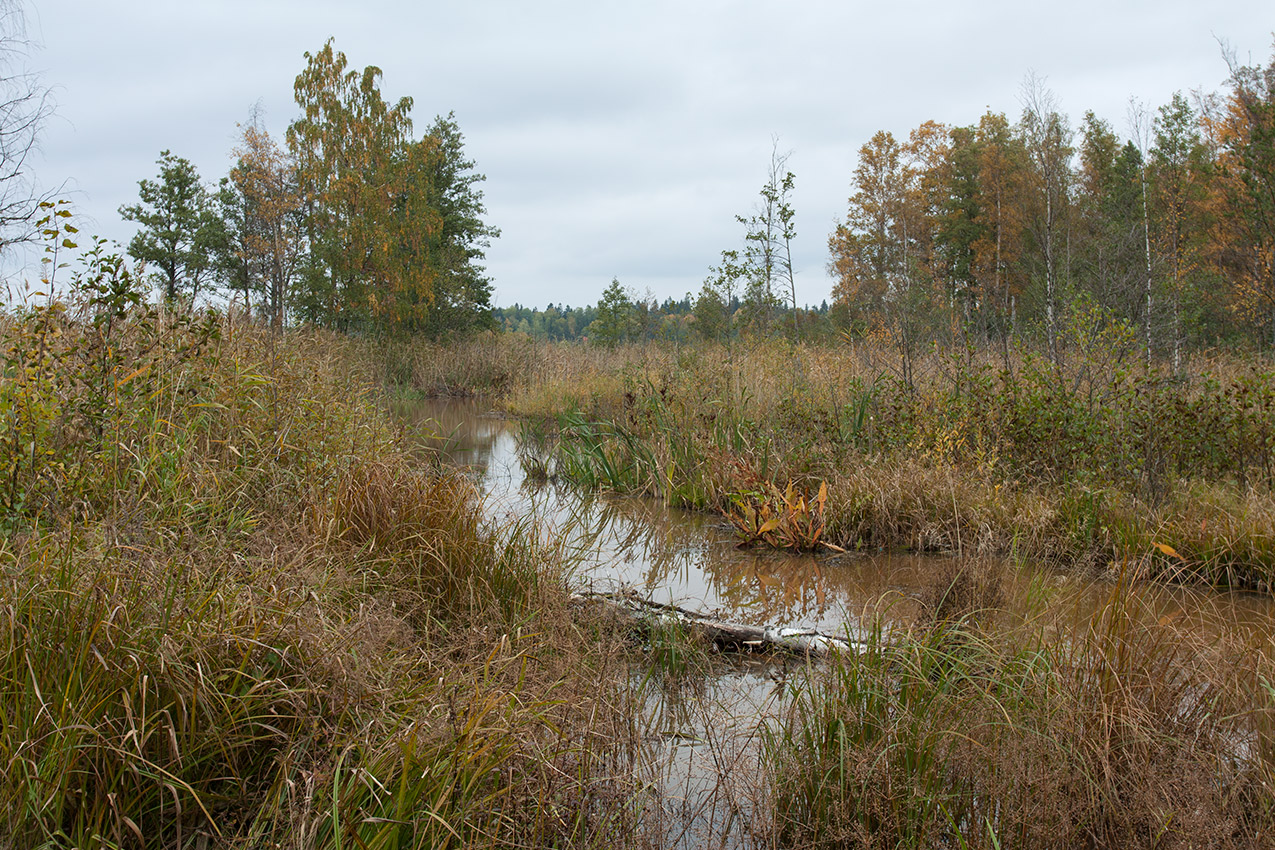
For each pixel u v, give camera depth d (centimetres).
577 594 466
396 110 2934
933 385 905
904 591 543
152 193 3356
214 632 264
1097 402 762
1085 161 3309
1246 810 258
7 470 387
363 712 268
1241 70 1878
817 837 263
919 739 279
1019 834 251
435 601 418
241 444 551
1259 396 690
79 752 220
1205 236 2262
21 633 247
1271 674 312
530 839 248
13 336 450
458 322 3334
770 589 560
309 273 2664
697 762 319
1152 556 570
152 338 555
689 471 914
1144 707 281
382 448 696
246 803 241
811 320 2584
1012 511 654
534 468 1047
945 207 3934
